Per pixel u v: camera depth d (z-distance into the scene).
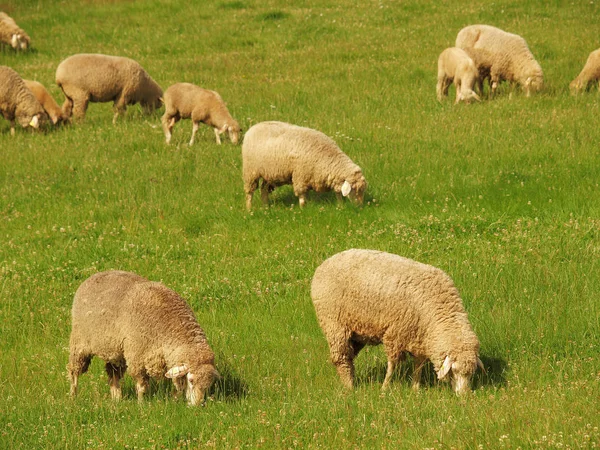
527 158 36.50
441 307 19.55
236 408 19.06
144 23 72.94
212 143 42.34
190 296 26.83
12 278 29.06
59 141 44.59
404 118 44.34
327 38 65.94
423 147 39.06
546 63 53.62
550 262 26.81
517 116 42.44
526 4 68.81
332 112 46.75
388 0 74.12
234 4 76.00
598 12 65.75
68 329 25.50
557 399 18.06
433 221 30.98
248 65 59.78
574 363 20.72
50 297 27.75
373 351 22.50
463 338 19.25
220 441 17.44
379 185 34.62
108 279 20.33
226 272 28.62
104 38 69.88
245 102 49.62
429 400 18.58
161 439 17.56
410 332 19.58
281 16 71.50
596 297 24.17
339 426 17.62
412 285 19.64
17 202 36.78
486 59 48.31
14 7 78.88
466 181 34.53
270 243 30.84
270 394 20.42
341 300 20.06
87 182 38.47
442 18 67.88
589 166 35.12
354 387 20.50
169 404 19.19
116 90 48.03
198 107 41.56
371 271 19.91
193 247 31.12
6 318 26.22
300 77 55.47
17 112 46.44
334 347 20.44
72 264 30.28
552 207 31.80
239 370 21.72
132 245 31.30
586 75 47.00
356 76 54.81
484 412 17.48
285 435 17.48
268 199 34.28
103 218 34.50
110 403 19.92
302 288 26.81
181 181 37.59
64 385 21.83
